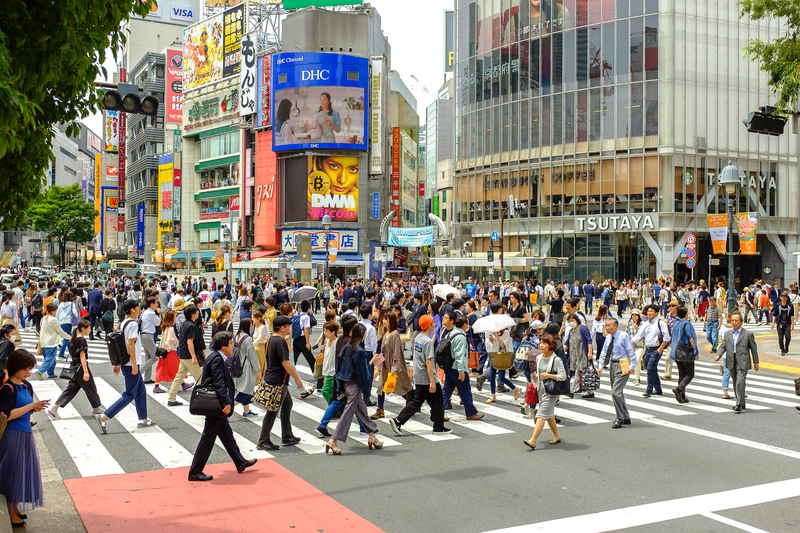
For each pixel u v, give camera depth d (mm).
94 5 5840
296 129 54000
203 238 67312
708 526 6023
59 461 8352
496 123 51125
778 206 46125
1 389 5773
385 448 9062
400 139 61000
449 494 6980
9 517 5676
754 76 45438
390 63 70000
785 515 6316
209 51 64500
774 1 19734
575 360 12758
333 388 9484
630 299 33938
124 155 92000
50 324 15008
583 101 46125
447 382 11484
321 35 56844
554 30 47344
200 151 67188
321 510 6484
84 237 83625
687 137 43719
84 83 6254
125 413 11367
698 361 19266
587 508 6516
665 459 8383
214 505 6645
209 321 27594
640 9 44062
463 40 54219
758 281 32656
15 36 5184
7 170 5918
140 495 6973
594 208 45594
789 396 13242
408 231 45281
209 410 7344
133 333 10016
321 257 53656
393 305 15008
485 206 51938
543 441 9438
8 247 122938
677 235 43844
